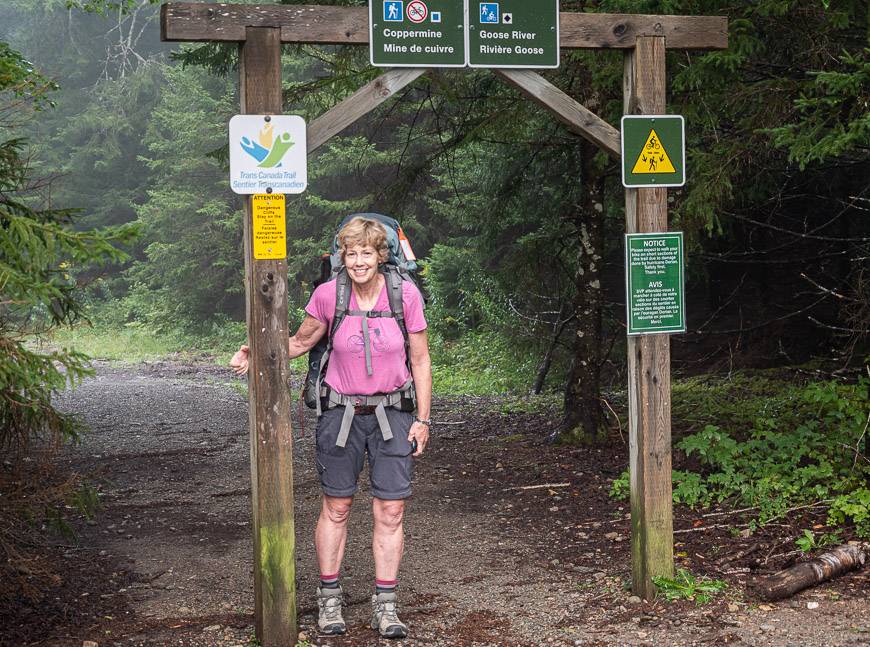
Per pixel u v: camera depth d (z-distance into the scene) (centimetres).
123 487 718
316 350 404
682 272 434
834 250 1053
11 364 326
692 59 614
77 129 2980
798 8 580
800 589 423
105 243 332
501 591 455
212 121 2423
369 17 386
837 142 492
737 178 717
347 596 456
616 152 429
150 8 3291
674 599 425
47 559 510
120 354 2261
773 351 1138
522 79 414
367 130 1884
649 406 431
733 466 607
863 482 543
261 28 377
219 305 2488
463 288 1762
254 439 386
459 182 1616
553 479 699
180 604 441
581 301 816
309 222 2162
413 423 401
